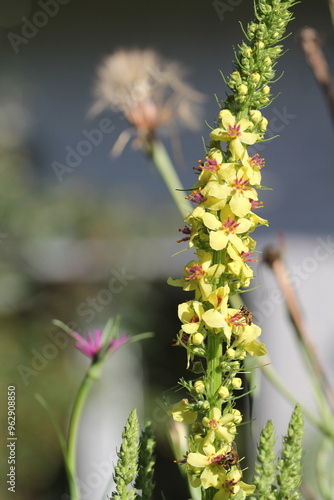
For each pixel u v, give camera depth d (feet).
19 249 32.91
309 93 40.96
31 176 36.73
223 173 7.93
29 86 41.83
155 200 36.91
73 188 35.65
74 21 43.04
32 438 30.37
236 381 8.20
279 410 31.91
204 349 8.26
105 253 34.01
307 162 40.63
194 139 41.22
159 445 30.30
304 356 12.82
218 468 7.92
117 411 32.78
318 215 40.37
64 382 31.53
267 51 8.26
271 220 40.22
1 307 31.42
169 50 43.16
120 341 11.91
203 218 7.91
